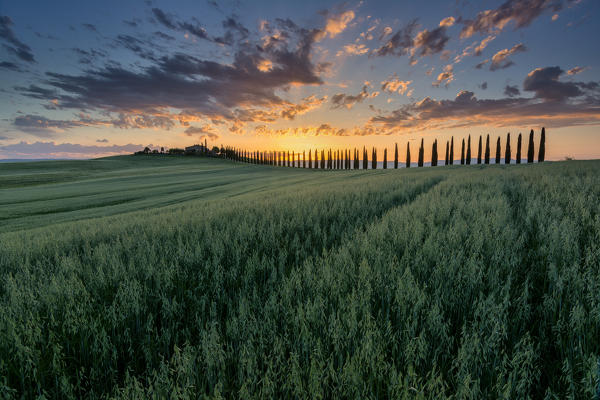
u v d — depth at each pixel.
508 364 1.30
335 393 1.26
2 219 19.06
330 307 1.88
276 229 4.40
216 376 1.42
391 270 2.26
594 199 4.33
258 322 1.75
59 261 3.49
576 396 1.17
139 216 9.64
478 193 6.49
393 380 1.21
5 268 3.54
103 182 49.47
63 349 1.70
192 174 64.31
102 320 1.92
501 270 2.18
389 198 7.44
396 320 1.72
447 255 2.51
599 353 1.32
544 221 3.23
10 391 1.40
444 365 1.41
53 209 23.47
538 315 1.68
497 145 70.94
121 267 2.85
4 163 88.75
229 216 6.28
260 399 1.25
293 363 1.34
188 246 3.54
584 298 1.66
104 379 1.56
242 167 89.38
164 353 1.71
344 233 3.94
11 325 1.74
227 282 2.57
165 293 2.28
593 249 2.23
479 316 1.63
